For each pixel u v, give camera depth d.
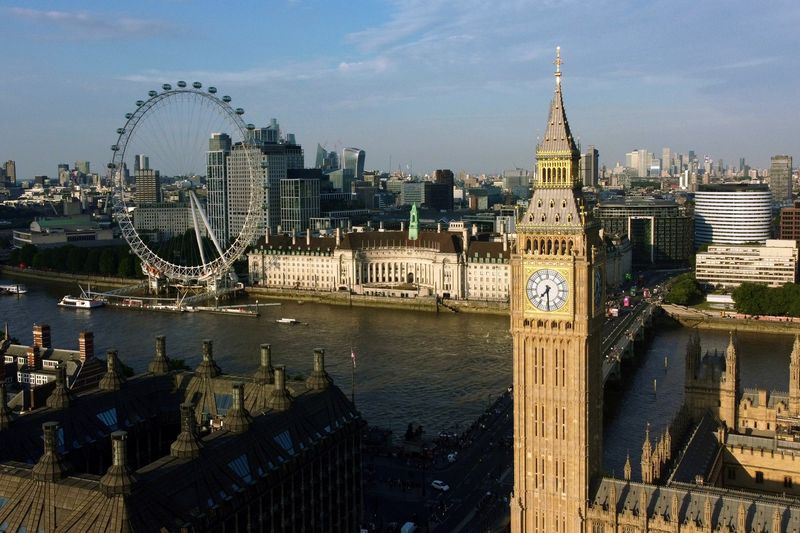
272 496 133.75
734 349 168.38
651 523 120.81
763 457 152.62
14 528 113.50
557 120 127.50
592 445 132.38
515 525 132.88
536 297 127.88
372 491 177.75
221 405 161.00
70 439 142.25
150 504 112.50
